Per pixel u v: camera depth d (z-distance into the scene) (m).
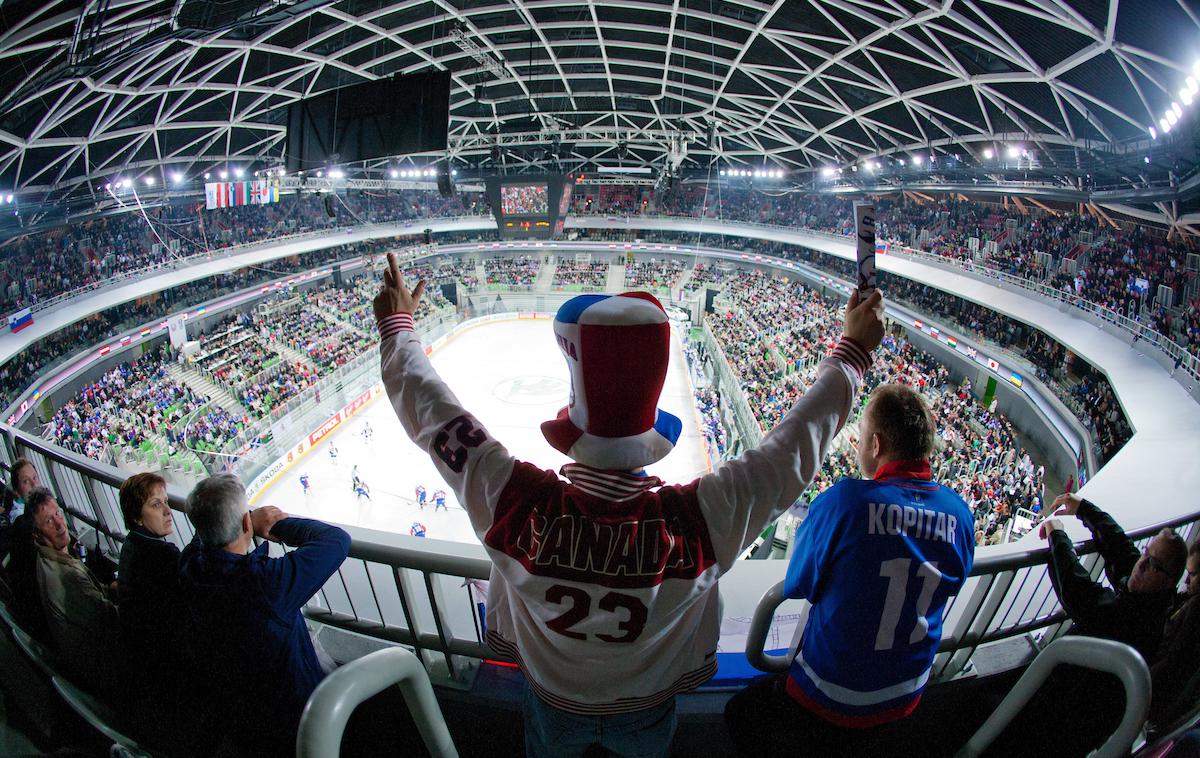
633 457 1.72
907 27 25.34
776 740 2.52
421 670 1.82
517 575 1.78
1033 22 20.50
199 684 2.93
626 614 1.69
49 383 30.91
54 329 31.27
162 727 2.99
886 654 2.23
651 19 32.44
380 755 3.24
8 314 29.53
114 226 42.75
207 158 40.91
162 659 3.11
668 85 42.09
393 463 33.91
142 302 41.22
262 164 46.78
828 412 1.98
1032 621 3.77
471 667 3.43
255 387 36.78
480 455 1.91
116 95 28.38
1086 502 3.73
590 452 1.74
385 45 34.31
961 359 34.94
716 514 1.77
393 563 2.92
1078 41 20.27
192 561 2.56
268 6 19.69
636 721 1.96
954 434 26.67
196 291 45.38
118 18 19.84
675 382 47.19
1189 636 2.79
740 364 42.09
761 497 1.81
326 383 37.88
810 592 2.44
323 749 1.48
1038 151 29.66
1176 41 16.80
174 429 31.00
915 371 34.50
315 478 32.25
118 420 30.16
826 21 28.38
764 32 30.39
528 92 43.62
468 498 1.89
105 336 35.72
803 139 47.88
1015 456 25.11
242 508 2.56
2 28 18.53
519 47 35.75
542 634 1.87
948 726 3.40
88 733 2.88
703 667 2.08
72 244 39.56
